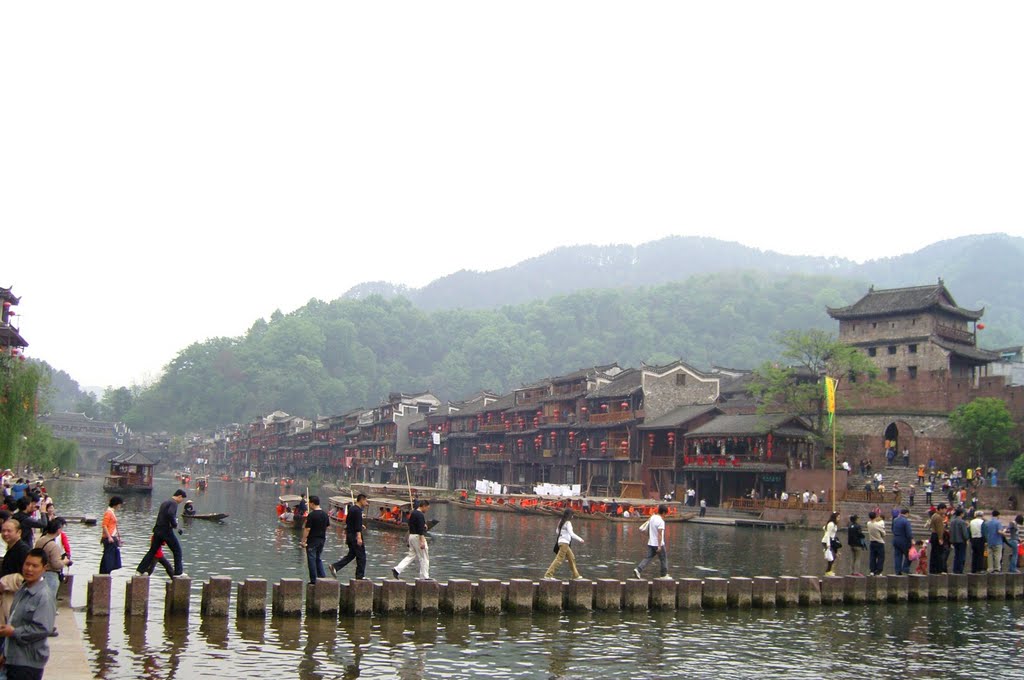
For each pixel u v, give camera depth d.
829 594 31.64
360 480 161.75
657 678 20.84
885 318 96.75
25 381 59.62
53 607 12.53
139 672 18.67
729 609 29.72
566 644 23.34
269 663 19.89
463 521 73.00
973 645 26.23
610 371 112.38
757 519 74.19
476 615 26.09
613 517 75.00
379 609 25.11
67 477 147.50
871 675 22.25
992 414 76.56
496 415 125.62
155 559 24.86
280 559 40.75
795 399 82.75
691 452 89.06
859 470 83.06
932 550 35.91
